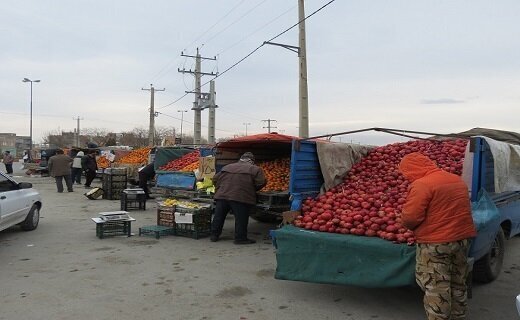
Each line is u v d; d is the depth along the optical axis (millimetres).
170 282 6191
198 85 41875
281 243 5559
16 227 10406
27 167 34938
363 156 7852
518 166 6434
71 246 8391
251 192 8703
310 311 5133
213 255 7754
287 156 11445
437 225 4152
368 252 4895
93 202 15453
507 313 5078
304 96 18984
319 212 5984
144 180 16016
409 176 4453
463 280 4387
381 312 5102
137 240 8992
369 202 5789
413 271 4609
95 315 4973
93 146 28406
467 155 5484
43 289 5852
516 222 6969
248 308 5223
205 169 10578
